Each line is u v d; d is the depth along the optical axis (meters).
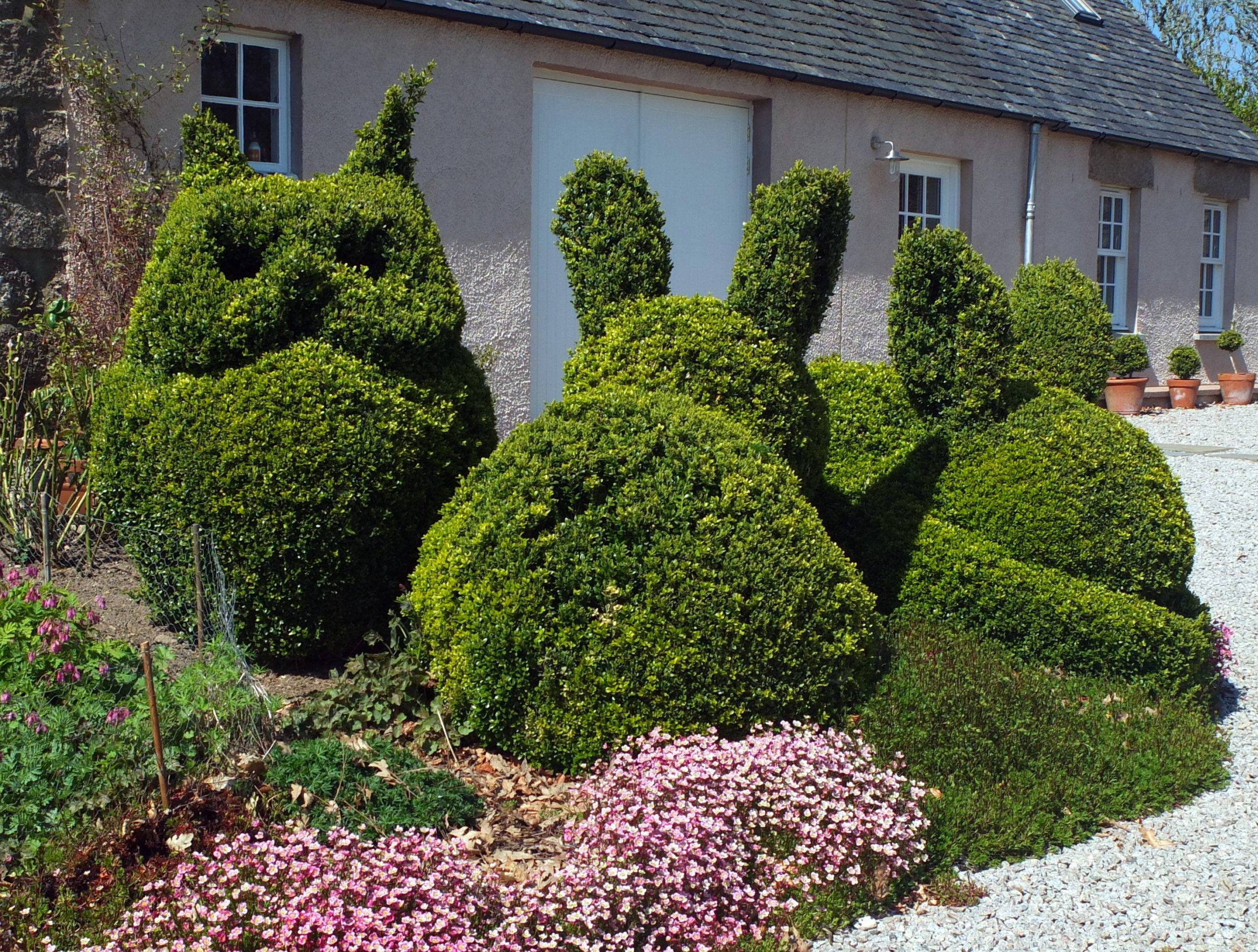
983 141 12.45
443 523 5.08
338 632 5.30
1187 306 15.72
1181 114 15.18
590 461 4.84
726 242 10.59
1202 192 15.56
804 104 10.71
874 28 11.91
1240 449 12.00
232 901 3.43
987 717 5.03
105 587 5.94
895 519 6.38
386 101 6.04
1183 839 4.57
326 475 5.00
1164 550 6.02
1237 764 5.27
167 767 3.96
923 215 12.34
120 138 7.01
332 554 5.08
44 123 6.88
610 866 3.68
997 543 6.21
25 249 6.89
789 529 4.86
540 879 3.82
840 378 7.12
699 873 3.74
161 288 5.21
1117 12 16.44
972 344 6.45
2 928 3.35
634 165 9.89
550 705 4.61
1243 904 4.10
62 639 4.34
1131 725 5.30
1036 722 5.09
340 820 3.95
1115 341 14.48
